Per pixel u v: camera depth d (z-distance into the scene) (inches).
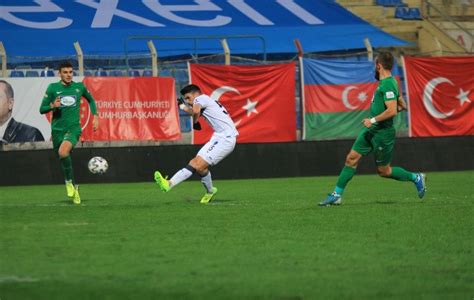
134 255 652.7
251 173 1697.8
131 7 2401.6
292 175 1718.8
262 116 1718.8
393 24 2484.0
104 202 1137.4
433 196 1174.3
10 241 726.5
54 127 1104.2
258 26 2347.4
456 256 645.9
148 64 2110.0
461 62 1806.1
